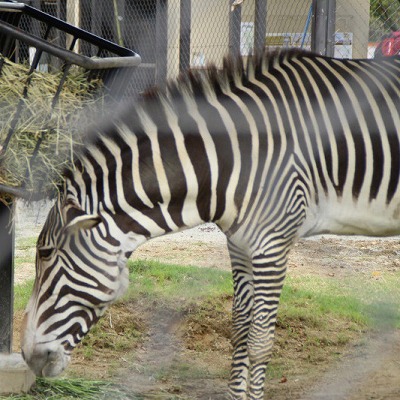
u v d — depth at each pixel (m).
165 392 8.66
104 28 19.69
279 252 7.68
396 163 8.00
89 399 8.17
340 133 7.85
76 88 7.21
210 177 7.52
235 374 8.22
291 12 17.19
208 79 7.68
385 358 10.03
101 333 10.31
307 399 8.62
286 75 7.91
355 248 15.16
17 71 6.95
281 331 10.73
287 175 7.63
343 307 11.62
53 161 7.06
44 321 7.25
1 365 8.14
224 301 11.45
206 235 15.98
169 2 18.70
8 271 8.32
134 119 7.39
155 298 11.35
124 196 7.36
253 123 7.60
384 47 14.89
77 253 7.25
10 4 7.66
